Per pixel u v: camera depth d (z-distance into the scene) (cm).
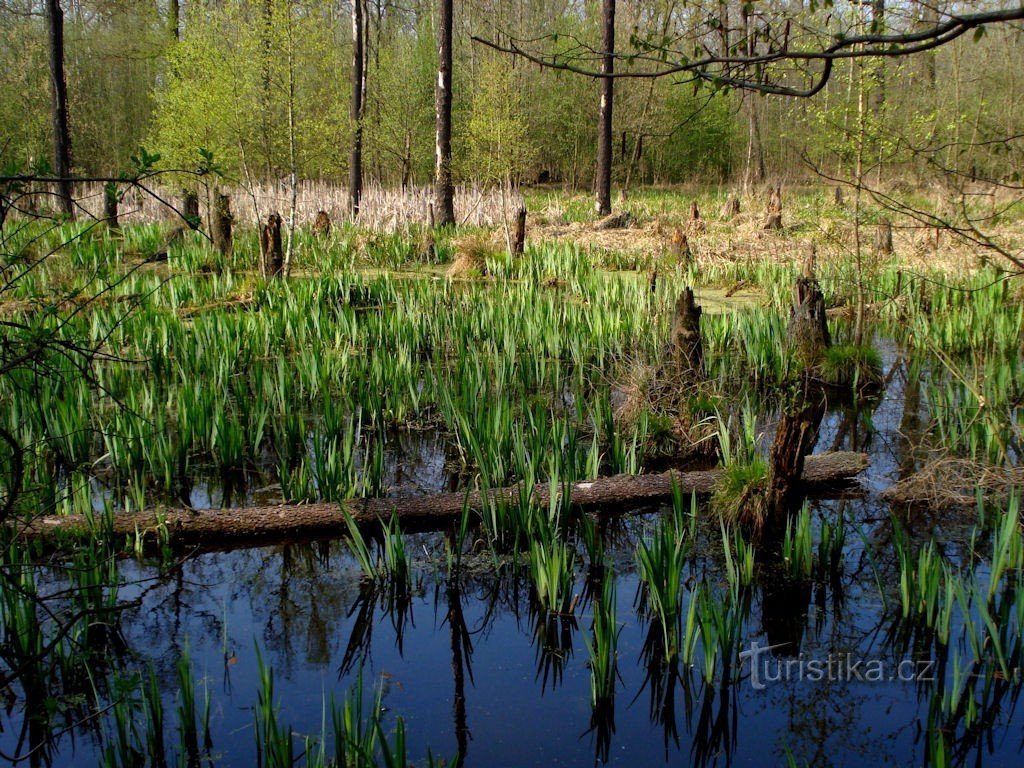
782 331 1012
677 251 1473
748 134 3575
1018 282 1175
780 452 548
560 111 3528
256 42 1490
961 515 605
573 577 517
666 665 443
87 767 372
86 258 1284
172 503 625
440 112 1959
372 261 1598
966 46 1677
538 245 1678
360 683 339
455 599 516
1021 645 429
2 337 303
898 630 475
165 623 485
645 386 782
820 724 401
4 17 2781
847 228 1370
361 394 801
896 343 1111
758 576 527
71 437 656
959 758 376
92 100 3125
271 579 536
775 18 349
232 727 396
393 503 591
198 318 980
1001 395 778
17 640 408
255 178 2170
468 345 963
